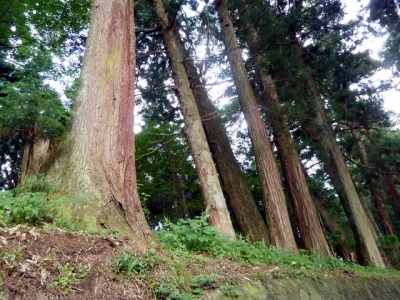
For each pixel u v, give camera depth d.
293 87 12.24
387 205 23.70
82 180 4.31
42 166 4.69
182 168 13.80
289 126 12.45
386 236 14.33
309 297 4.71
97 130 4.81
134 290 2.89
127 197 4.52
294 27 12.48
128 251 3.36
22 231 3.06
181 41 12.02
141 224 4.42
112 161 4.66
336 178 14.55
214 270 4.17
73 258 2.94
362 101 13.19
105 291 2.75
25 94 4.36
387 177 17.31
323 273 6.22
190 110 8.63
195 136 8.24
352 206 11.02
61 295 2.51
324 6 12.94
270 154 9.32
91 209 4.06
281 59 11.62
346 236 15.84
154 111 13.44
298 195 10.66
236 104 13.91
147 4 11.32
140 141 13.20
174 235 5.07
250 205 10.34
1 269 2.42
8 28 7.80
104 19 6.04
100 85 5.26
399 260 13.52
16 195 4.10
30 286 2.43
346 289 6.05
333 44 13.95
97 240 3.39
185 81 9.17
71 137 4.80
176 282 3.22
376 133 16.06
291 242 8.11
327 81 14.37
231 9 12.45
